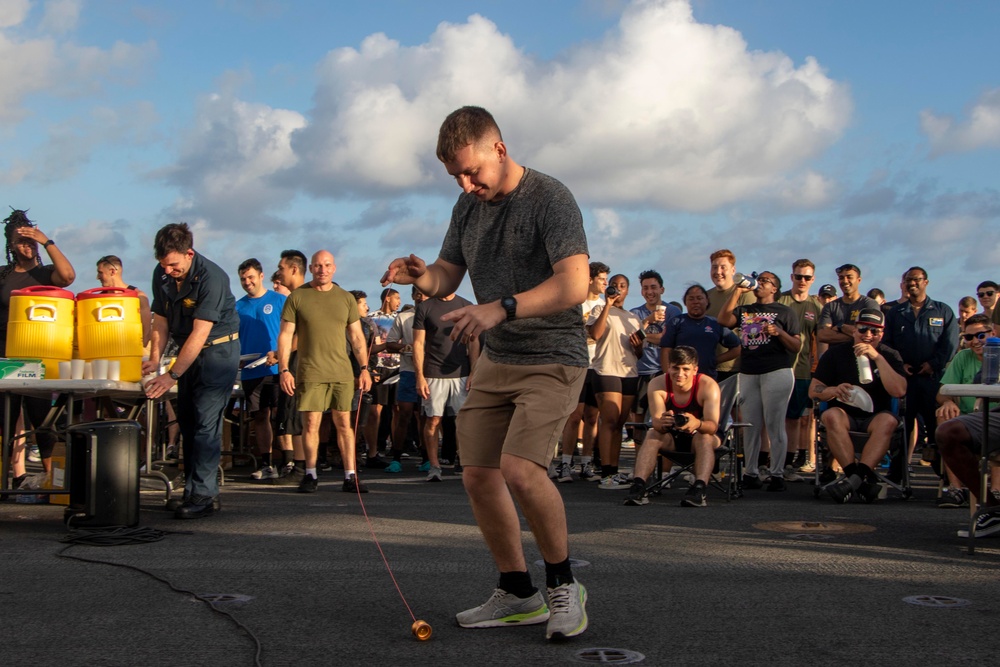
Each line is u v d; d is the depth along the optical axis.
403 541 5.36
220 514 6.56
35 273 7.70
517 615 3.48
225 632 3.37
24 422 7.40
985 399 5.24
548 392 3.29
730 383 9.56
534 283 3.40
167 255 6.19
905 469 8.13
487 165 3.28
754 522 6.36
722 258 10.64
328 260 8.16
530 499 3.25
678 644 3.24
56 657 3.06
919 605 3.82
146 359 8.28
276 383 9.50
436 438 9.60
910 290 9.75
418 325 9.51
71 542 5.23
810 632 3.40
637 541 5.46
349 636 3.33
